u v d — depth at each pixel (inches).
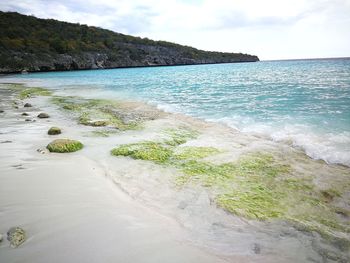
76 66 4074.8
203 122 597.0
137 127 550.9
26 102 921.5
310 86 1203.9
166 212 235.3
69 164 343.0
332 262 176.7
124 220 217.0
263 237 202.5
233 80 1785.2
